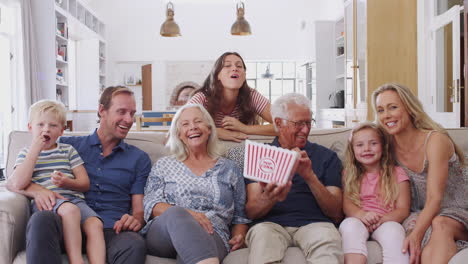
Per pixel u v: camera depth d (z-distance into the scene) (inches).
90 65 353.7
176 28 271.9
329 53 335.3
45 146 74.7
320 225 70.9
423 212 69.3
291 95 80.5
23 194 70.6
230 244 70.9
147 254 69.0
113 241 67.1
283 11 393.1
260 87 424.5
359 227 68.6
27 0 245.3
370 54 214.2
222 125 92.5
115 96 79.4
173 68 396.5
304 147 82.0
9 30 240.1
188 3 392.5
